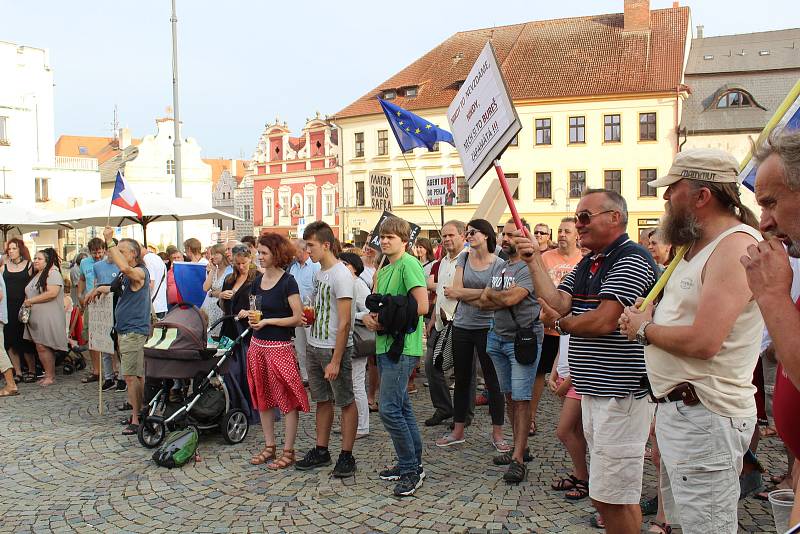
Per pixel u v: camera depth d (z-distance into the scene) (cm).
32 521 476
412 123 1166
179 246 1789
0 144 3731
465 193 4178
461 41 4516
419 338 522
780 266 203
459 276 612
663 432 290
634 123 3788
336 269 548
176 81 1764
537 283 367
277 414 749
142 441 638
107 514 486
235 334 666
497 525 450
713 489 275
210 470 577
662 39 3922
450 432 685
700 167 276
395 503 493
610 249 350
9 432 704
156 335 653
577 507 477
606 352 338
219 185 7069
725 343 271
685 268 283
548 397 830
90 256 1042
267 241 581
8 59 4231
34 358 993
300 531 450
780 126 246
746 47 4041
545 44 4188
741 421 275
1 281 882
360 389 671
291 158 5088
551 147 3941
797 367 194
